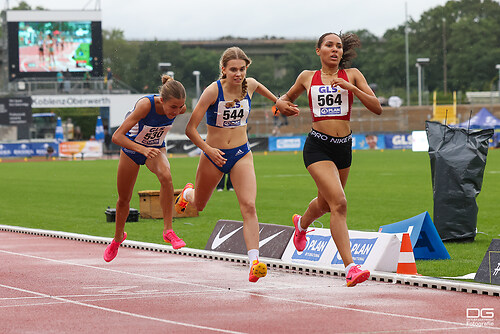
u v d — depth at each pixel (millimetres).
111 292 18453
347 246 17422
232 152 18141
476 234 29797
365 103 17469
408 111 170250
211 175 18453
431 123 28141
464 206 27234
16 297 17781
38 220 38688
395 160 96000
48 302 17125
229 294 18141
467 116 174625
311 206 19234
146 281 20156
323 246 22625
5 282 20016
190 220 36781
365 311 15984
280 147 136000
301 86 18484
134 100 140125
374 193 50906
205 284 19641
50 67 132250
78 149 126000
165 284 19641
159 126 18922
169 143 129875
